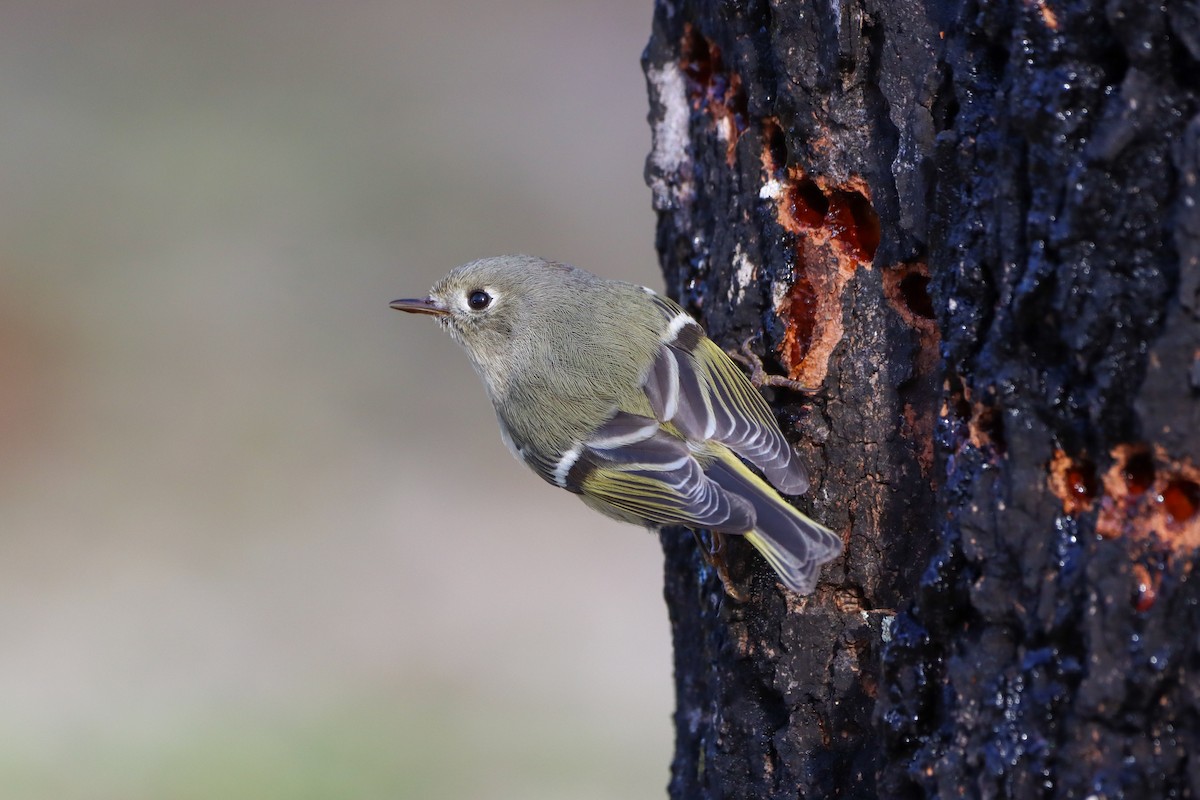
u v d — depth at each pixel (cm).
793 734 662
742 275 698
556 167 2242
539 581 1698
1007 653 544
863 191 636
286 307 2045
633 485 748
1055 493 534
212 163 2206
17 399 1912
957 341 566
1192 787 496
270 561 1725
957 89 571
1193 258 488
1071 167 511
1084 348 513
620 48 2423
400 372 1994
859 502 648
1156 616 502
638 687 1562
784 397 680
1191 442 496
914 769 571
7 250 2073
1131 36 492
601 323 798
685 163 761
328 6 2511
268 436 1886
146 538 1739
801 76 638
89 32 2448
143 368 1964
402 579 1708
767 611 668
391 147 2270
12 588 1669
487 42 2447
